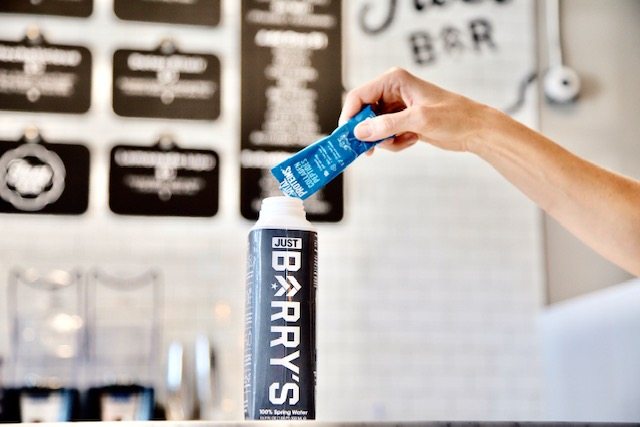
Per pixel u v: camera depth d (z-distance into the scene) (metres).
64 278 3.64
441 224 3.96
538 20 4.14
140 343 3.64
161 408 3.44
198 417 3.42
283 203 1.17
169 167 3.79
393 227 3.92
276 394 1.12
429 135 1.43
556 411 3.77
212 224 3.79
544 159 1.46
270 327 1.13
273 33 3.92
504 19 4.13
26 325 3.57
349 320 3.84
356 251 3.88
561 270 4.00
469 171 4.00
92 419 2.78
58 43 3.78
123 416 2.78
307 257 1.15
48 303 3.61
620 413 3.19
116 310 3.65
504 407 3.88
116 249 3.71
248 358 1.14
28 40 3.76
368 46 4.02
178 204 3.77
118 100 3.79
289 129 3.88
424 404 3.84
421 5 4.09
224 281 3.76
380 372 3.83
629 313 3.11
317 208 3.84
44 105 3.74
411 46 4.06
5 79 3.72
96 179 3.75
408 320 3.88
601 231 1.45
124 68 3.81
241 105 3.86
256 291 1.14
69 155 3.73
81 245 3.69
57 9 3.79
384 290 3.88
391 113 1.50
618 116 4.08
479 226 3.98
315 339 1.15
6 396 2.80
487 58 4.10
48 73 3.76
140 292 3.69
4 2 3.76
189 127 3.83
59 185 3.71
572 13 4.12
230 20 3.91
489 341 3.91
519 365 3.91
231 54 3.90
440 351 3.88
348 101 1.46
